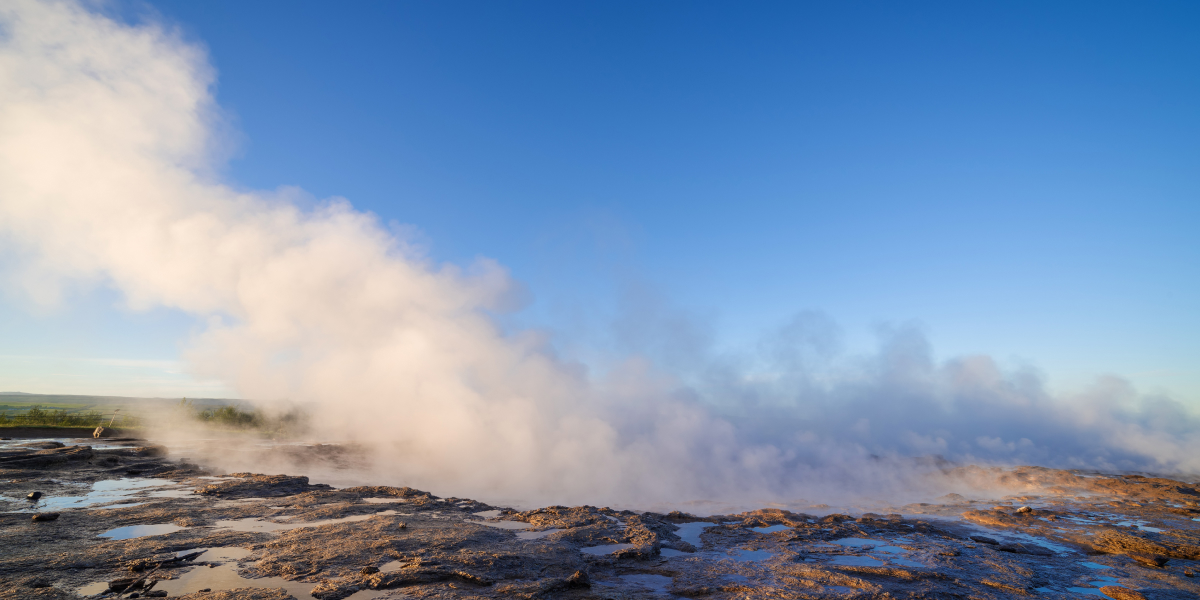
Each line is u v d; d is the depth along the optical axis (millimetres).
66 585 8828
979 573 12477
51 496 15922
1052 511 21688
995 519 19344
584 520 16094
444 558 11023
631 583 11078
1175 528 18625
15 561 9719
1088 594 11555
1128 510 22266
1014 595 11141
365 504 16875
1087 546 15867
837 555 13688
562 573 11133
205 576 9578
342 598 8875
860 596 10391
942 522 19266
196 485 18891
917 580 11695
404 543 12039
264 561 10461
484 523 15664
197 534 12219
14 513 13453
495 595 9453
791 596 10289
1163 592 11656
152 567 9883
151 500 15891
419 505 17500
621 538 14516
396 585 9547
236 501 16469
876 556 13664
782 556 13484
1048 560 14086
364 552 11273
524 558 11688
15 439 32312
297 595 8844
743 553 13938
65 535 11641
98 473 20125
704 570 12047
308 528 13148
